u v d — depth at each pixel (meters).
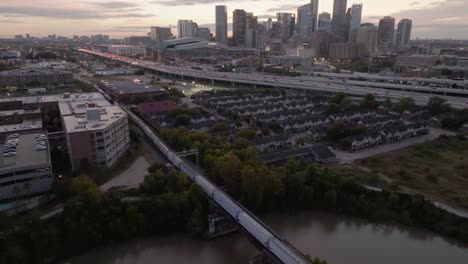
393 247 96.12
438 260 90.69
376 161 148.12
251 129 179.38
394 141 181.00
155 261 91.56
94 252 94.81
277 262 76.62
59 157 136.88
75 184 107.81
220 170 116.44
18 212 100.06
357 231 103.75
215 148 139.62
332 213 112.50
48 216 98.00
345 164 145.62
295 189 114.88
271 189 111.88
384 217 108.06
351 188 115.94
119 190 116.12
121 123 152.50
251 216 91.50
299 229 104.62
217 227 102.19
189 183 115.62
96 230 96.25
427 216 105.12
